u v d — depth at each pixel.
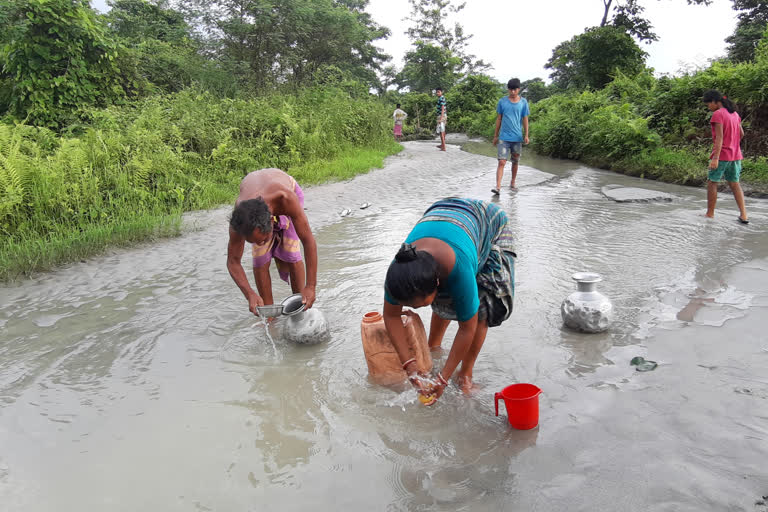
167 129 11.05
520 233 7.28
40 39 12.17
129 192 8.38
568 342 4.12
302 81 25.08
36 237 6.87
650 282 5.25
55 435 3.17
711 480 2.57
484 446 2.96
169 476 2.81
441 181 12.01
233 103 14.07
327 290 5.38
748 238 6.69
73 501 2.63
